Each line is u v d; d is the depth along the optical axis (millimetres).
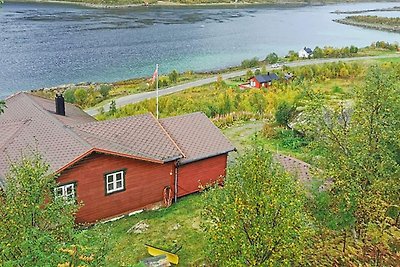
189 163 24562
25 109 26375
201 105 44562
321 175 15656
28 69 76875
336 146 15875
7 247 10844
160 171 23531
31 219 12117
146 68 82500
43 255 10289
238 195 12523
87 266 10297
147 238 20766
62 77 73688
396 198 15203
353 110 16625
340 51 93500
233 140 35594
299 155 31578
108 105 55562
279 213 12086
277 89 57812
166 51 97125
